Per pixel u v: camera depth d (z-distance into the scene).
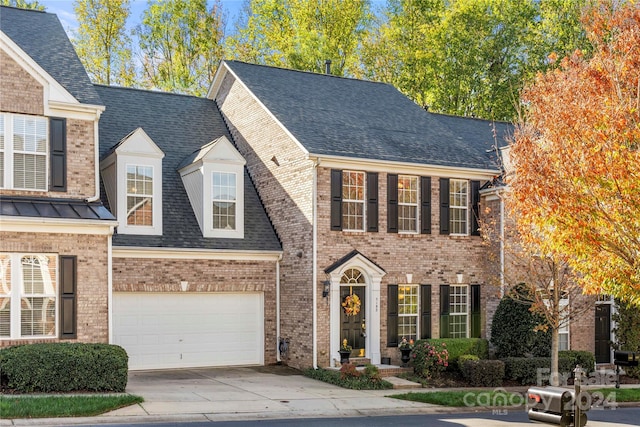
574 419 10.27
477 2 40.75
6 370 15.63
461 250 25.03
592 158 13.19
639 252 13.14
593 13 15.75
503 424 14.97
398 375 22.09
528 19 41.19
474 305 25.14
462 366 21.94
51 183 18.84
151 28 40.81
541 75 16.06
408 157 24.05
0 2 37.53
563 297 20.16
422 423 14.95
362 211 23.25
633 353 21.55
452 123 29.67
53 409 13.71
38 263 17.81
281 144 23.78
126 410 14.65
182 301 22.16
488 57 41.44
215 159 23.05
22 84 18.67
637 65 13.62
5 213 17.28
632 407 19.30
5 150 18.44
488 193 25.19
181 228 22.55
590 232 13.48
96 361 16.39
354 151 23.08
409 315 23.97
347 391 19.02
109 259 18.55
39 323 17.72
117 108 25.64
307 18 41.41
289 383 19.89
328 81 28.31
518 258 20.31
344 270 22.47
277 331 23.52
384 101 28.36
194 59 41.66
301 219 22.61
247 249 22.92
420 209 24.31
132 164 21.91
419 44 41.62
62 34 22.00
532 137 16.66
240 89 26.48
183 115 27.00
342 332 22.55
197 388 18.22
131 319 21.31
